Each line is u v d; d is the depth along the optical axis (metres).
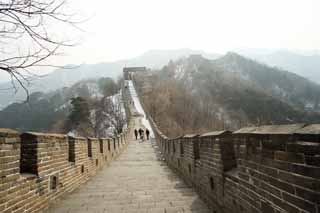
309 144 1.84
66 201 4.99
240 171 3.12
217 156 4.04
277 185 2.27
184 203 4.72
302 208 1.92
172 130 44.38
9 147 3.19
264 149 2.51
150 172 8.95
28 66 2.92
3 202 3.00
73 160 6.18
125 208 4.46
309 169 1.84
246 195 2.94
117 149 15.09
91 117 46.72
